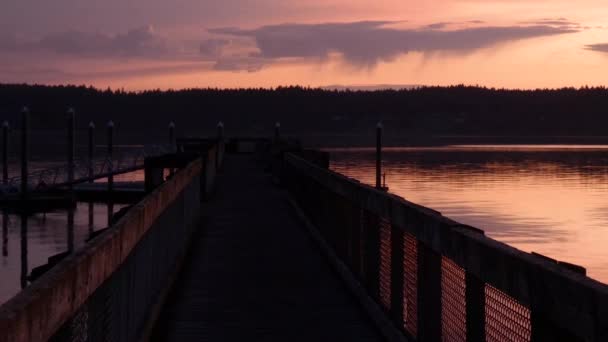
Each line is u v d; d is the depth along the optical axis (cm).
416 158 14988
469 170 11100
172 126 7481
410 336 787
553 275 402
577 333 373
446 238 620
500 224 5478
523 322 464
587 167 11888
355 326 955
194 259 1446
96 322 522
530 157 15412
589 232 5100
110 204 6284
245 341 888
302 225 1967
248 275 1286
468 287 568
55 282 386
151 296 912
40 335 358
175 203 1259
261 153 4925
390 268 888
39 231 5053
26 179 5647
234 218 2131
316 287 1188
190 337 902
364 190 1051
